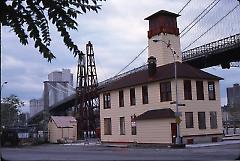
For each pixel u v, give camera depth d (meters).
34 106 155.88
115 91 51.66
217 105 44.44
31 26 5.05
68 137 71.31
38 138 73.50
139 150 35.00
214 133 43.22
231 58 80.38
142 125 44.25
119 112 50.56
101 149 40.16
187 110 41.66
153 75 45.22
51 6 5.02
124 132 49.38
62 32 5.15
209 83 44.41
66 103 119.50
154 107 44.28
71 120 73.19
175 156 24.06
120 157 24.47
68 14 5.09
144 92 46.28
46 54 5.17
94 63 91.06
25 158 25.83
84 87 89.56
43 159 24.14
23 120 138.25
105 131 53.44
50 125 73.19
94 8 5.16
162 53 57.53
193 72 43.34
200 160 19.61
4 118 90.69
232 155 23.08
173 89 41.72
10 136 65.06
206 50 78.00
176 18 60.22
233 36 74.19
